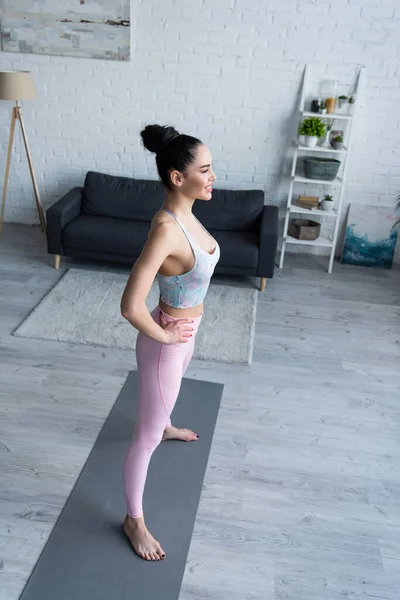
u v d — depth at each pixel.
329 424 2.95
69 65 4.79
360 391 3.25
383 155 4.84
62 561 2.09
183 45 4.63
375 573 2.13
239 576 2.08
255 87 4.72
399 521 2.37
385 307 4.35
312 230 4.86
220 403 3.05
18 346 3.43
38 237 5.20
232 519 2.32
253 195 4.75
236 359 3.44
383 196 4.98
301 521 2.34
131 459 2.06
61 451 2.63
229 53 4.62
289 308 4.21
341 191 4.70
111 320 3.81
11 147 4.93
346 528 2.32
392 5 4.34
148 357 1.99
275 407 3.05
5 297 4.05
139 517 2.17
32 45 4.73
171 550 2.17
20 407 2.90
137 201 4.76
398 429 2.94
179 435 2.74
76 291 4.19
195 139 1.80
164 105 4.87
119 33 4.61
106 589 2.00
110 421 2.85
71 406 2.94
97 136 5.05
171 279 1.94
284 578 2.08
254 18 4.48
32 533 2.21
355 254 5.11
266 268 4.35
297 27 4.49
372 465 2.68
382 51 4.50
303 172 4.90
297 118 4.79
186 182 1.83
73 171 5.20
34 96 4.66
